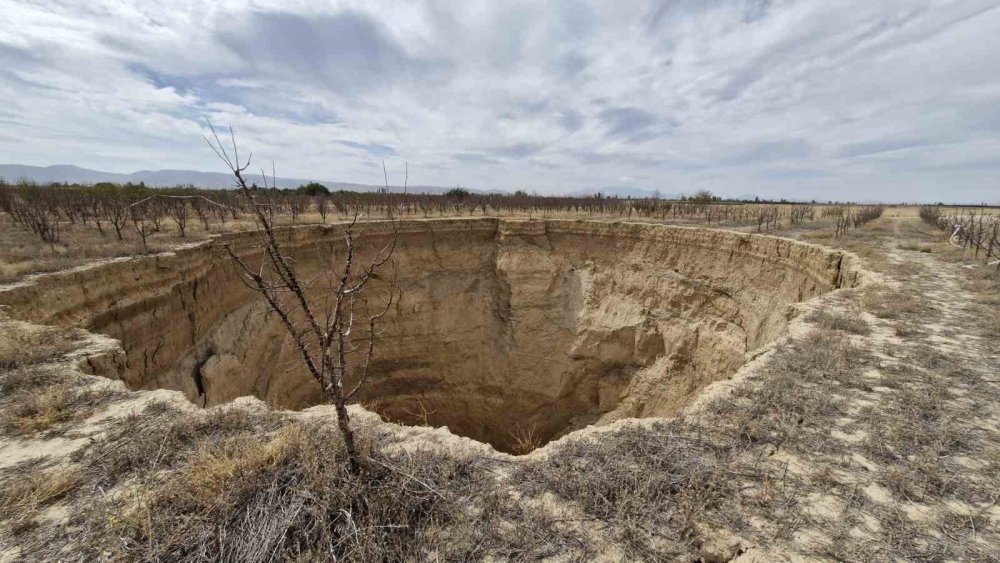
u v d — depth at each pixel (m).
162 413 5.62
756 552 3.61
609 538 3.78
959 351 7.50
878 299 10.36
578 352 24.78
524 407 25.75
